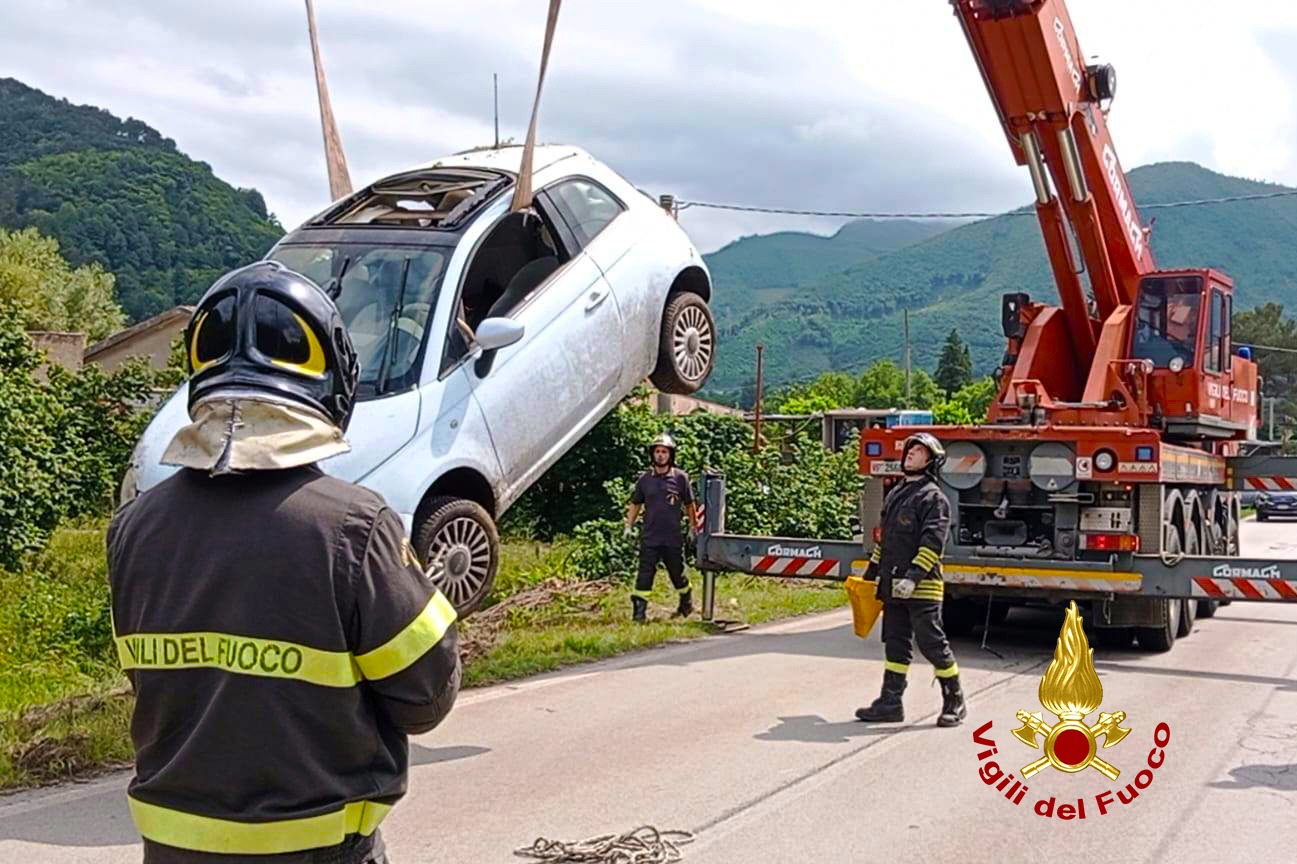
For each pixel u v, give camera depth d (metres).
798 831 5.89
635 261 9.62
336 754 2.61
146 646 2.62
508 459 8.58
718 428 21.67
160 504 2.70
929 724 8.08
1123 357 13.05
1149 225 14.37
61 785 6.70
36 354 17.61
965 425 11.88
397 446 7.83
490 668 9.59
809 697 8.89
